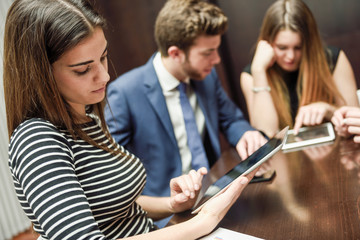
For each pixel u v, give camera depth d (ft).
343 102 6.06
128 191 2.90
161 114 5.48
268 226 2.72
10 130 2.60
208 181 4.20
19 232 9.80
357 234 2.36
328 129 4.84
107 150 2.89
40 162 2.22
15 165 2.32
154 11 9.39
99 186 2.74
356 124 4.21
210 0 9.06
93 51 2.48
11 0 9.51
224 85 9.55
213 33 5.28
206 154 6.10
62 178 2.20
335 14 8.26
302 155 4.25
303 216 2.76
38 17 2.38
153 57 5.80
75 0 2.53
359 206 2.72
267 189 3.46
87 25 2.43
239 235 2.62
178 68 5.49
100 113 3.20
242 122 6.23
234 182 2.68
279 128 6.33
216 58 5.58
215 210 2.58
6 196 9.55
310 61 6.04
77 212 2.12
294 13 5.91
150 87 5.50
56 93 2.51
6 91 2.57
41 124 2.43
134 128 5.51
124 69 9.84
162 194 5.55
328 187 3.19
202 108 5.91
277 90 6.39
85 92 2.60
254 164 2.82
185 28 5.21
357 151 3.95
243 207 3.16
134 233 3.10
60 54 2.41
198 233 2.48
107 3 9.48
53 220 2.08
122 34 9.66
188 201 3.41
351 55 8.37
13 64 2.49
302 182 3.44
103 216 2.83
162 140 5.52
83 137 2.79
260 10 8.87
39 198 2.13
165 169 5.56
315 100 6.12
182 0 5.40
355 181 3.19
